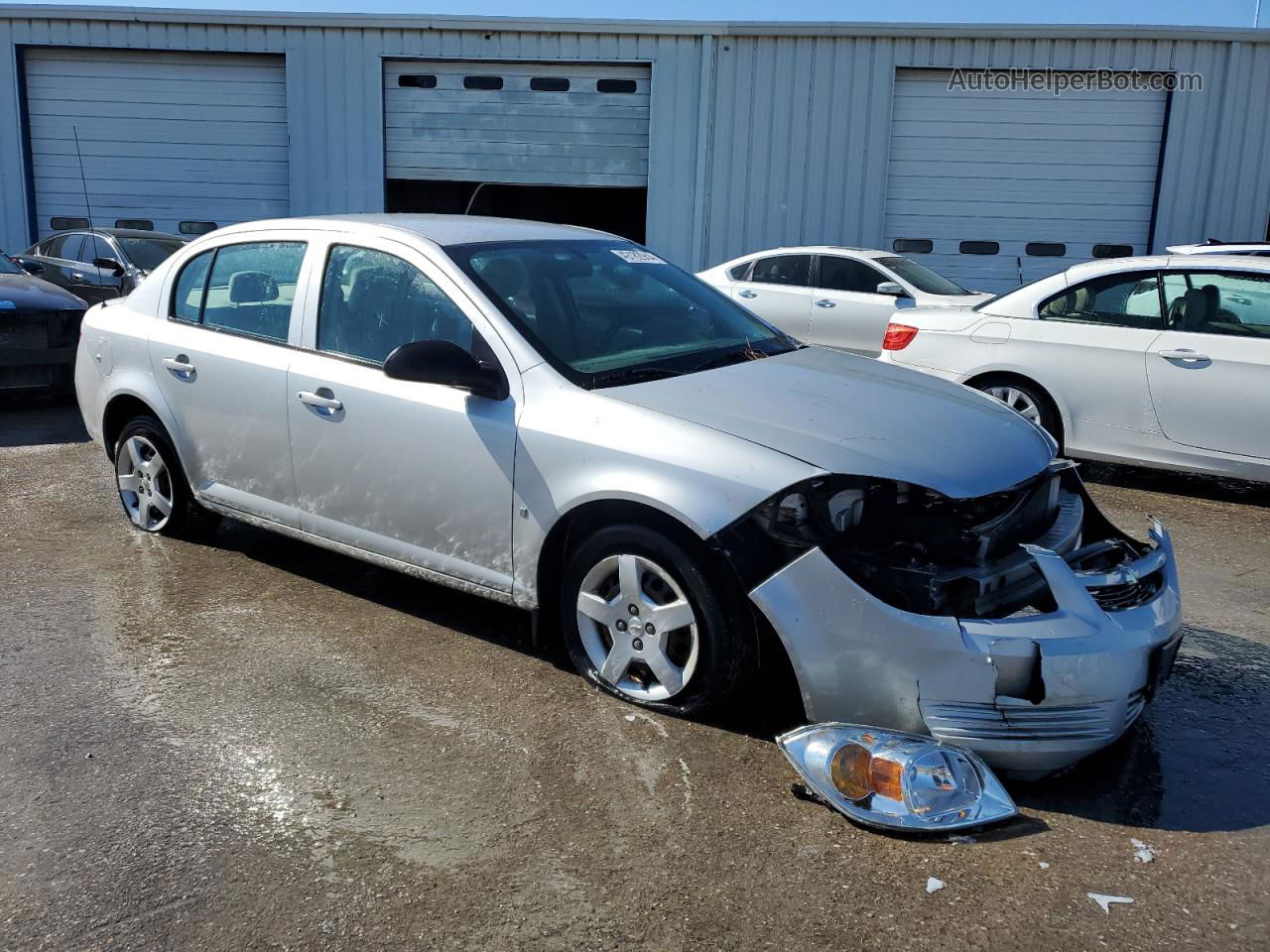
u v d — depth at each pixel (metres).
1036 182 15.59
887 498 3.34
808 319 11.13
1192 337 6.62
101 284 12.37
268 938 2.61
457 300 4.10
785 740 3.26
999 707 3.10
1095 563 3.56
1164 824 3.09
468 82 16.09
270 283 4.77
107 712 3.73
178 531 5.52
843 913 2.69
